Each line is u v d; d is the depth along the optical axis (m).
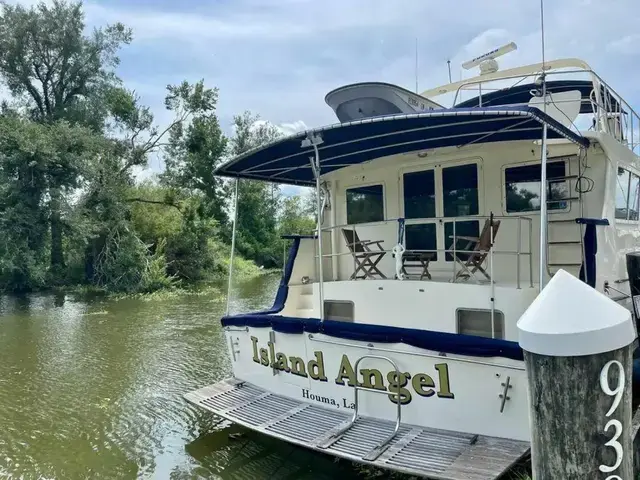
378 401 5.13
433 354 4.76
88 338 12.85
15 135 23.16
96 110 29.75
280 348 5.97
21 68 27.98
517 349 4.34
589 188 5.77
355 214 7.23
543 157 4.36
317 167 5.40
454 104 7.45
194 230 29.86
